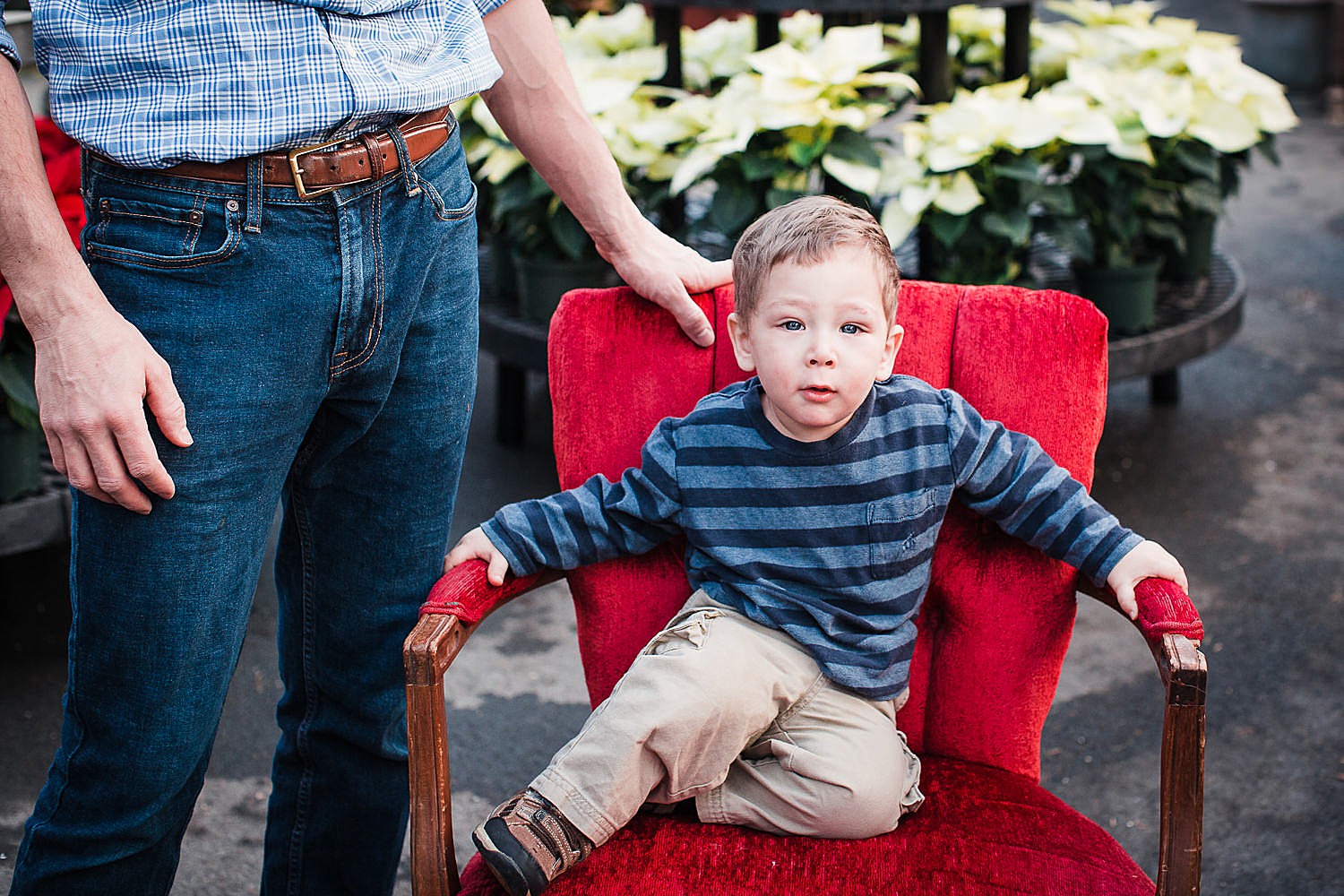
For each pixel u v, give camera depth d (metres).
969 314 1.58
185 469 1.25
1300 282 4.59
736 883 1.33
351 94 1.23
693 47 3.73
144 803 1.36
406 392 1.45
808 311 1.38
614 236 1.60
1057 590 1.52
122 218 1.22
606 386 1.61
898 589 1.46
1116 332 3.20
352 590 1.54
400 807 1.68
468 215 1.44
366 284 1.30
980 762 1.57
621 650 1.59
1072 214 3.04
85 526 1.27
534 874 1.31
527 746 2.42
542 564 1.48
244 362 1.26
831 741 1.42
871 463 1.46
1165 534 3.09
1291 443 3.53
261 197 1.22
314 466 1.48
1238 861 2.08
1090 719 2.47
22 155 1.16
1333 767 2.30
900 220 2.93
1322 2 6.55
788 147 3.02
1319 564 2.95
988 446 1.48
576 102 1.57
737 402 1.50
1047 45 3.74
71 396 1.16
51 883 1.37
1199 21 8.22
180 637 1.30
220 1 1.17
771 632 1.45
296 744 1.63
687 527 1.49
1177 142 3.27
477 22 1.40
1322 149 6.07
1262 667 2.60
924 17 3.13
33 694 2.56
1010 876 1.33
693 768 1.40
